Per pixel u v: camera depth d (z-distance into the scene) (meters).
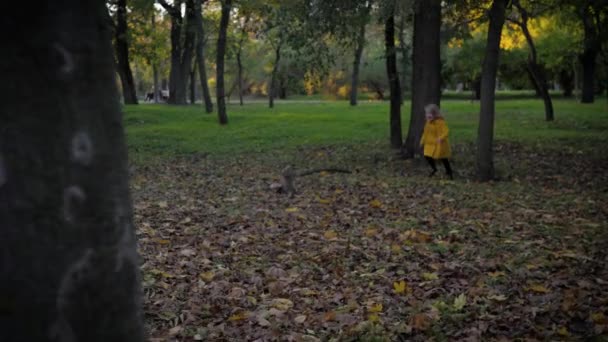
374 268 7.05
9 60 1.54
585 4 22.31
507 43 34.34
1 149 1.53
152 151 24.36
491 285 6.17
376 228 9.29
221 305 5.80
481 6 20.81
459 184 14.48
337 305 5.87
